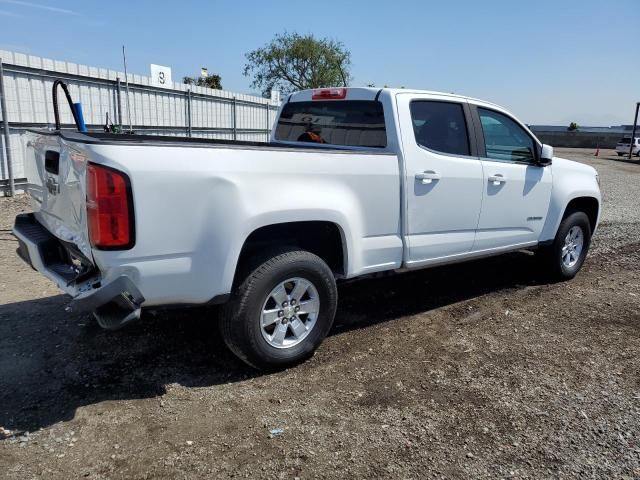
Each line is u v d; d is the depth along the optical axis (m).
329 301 3.81
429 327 4.62
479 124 4.89
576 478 2.68
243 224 3.25
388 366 3.84
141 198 2.92
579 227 6.10
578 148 60.62
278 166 3.42
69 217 3.27
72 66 11.43
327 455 2.80
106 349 3.94
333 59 40.56
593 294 5.68
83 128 4.28
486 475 2.68
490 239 5.08
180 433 2.95
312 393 3.43
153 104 14.45
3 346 3.92
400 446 2.89
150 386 3.45
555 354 4.12
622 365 3.96
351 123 4.63
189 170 3.05
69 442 2.84
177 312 4.66
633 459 2.84
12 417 3.05
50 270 3.44
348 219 3.82
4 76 9.85
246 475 2.62
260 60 41.53
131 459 2.72
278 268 3.47
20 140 10.34
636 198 14.61
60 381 3.47
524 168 5.29
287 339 3.71
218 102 17.69
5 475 2.56
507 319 4.87
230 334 3.44
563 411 3.29
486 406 3.33
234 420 3.10
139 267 2.99
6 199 9.84
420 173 4.29
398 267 4.32
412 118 4.35
